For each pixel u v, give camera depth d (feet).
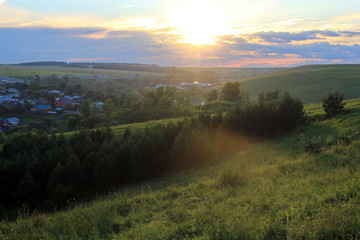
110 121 205.57
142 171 67.41
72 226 22.34
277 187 27.66
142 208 26.45
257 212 20.42
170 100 224.12
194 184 36.22
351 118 65.26
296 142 60.85
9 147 84.33
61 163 67.41
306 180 27.53
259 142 75.61
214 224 17.90
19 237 21.34
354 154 37.68
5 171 63.67
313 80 382.83
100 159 65.16
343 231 14.07
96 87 597.93
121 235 19.66
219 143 74.28
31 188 60.23
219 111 90.58
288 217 17.88
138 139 74.43
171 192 32.32
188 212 23.15
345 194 19.80
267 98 196.85
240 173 34.40
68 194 57.06
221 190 30.25
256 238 15.31
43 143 82.69
